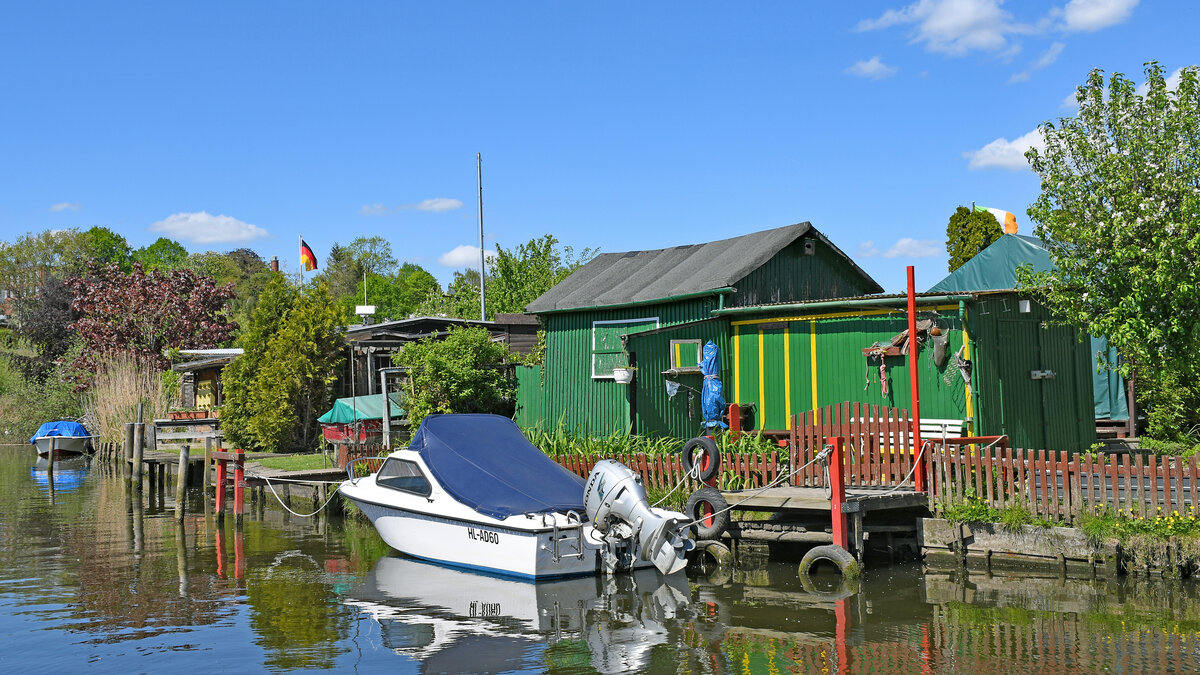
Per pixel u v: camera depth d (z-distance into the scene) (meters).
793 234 19.94
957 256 33.00
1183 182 13.73
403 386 23.50
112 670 9.47
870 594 11.95
